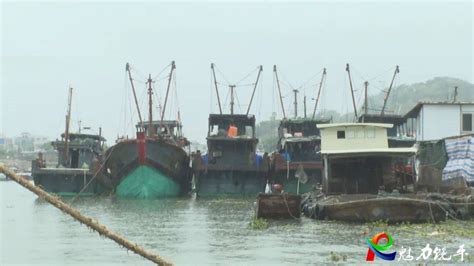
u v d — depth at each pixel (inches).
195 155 6353.3
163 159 6038.4
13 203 6186.0
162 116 7066.9
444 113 5930.1
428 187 4862.2
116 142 6456.7
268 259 2417.6
